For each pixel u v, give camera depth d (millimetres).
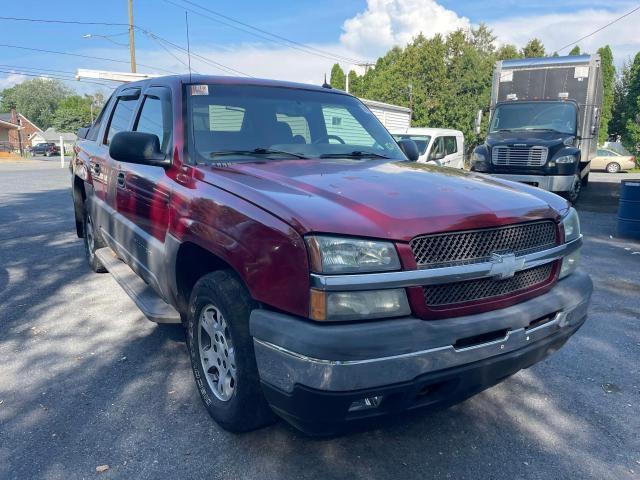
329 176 3105
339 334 2256
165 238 3441
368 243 2348
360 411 2393
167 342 4328
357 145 4242
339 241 2326
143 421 3184
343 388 2256
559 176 11914
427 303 2449
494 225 2648
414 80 34781
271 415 2854
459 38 34656
